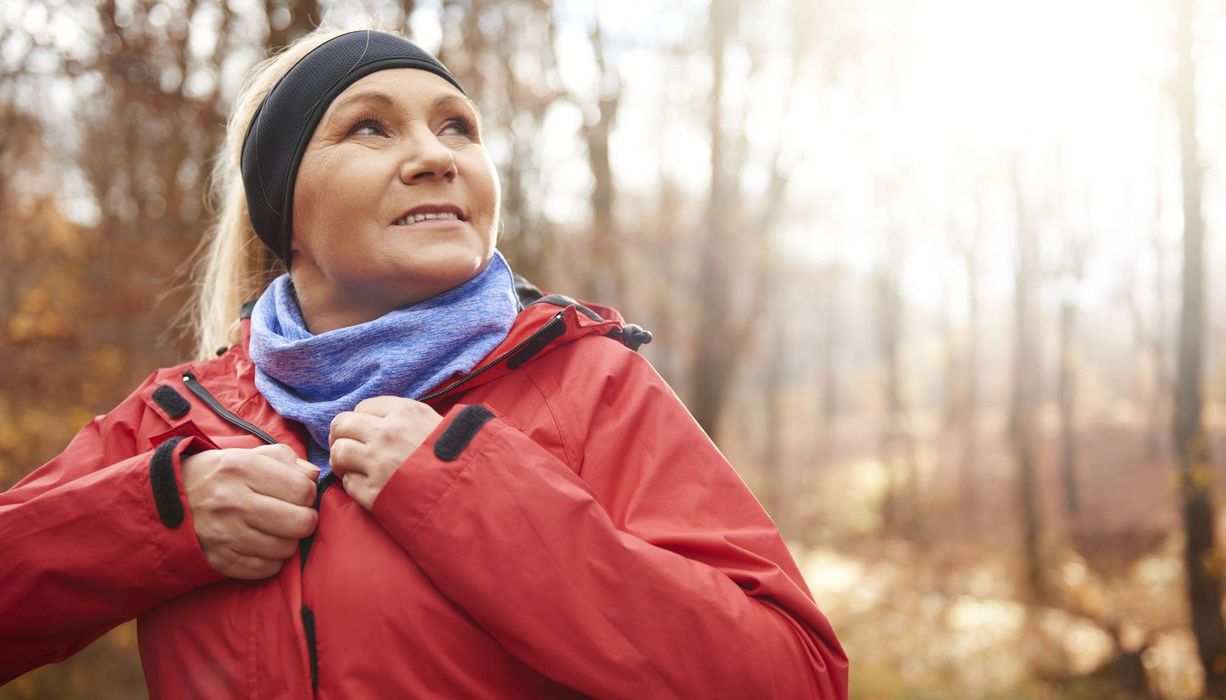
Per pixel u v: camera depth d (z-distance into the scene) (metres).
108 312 6.81
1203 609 10.42
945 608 15.19
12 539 1.29
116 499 1.27
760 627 1.19
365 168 1.32
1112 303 24.02
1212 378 23.61
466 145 1.41
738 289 15.48
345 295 1.44
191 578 1.26
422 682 1.18
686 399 14.67
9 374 6.66
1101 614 13.95
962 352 33.06
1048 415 31.62
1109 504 22.05
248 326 1.62
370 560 1.21
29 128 6.77
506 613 1.14
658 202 14.77
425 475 1.18
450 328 1.33
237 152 1.66
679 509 1.29
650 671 1.14
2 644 1.36
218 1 6.30
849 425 39.38
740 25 15.19
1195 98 11.06
